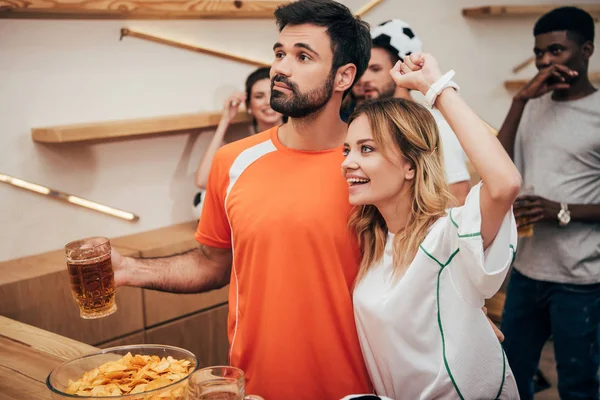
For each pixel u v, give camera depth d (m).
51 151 2.89
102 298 1.55
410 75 1.48
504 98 4.73
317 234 1.60
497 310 3.95
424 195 1.47
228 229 1.84
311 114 1.64
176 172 3.35
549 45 2.62
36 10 2.74
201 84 3.36
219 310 3.23
